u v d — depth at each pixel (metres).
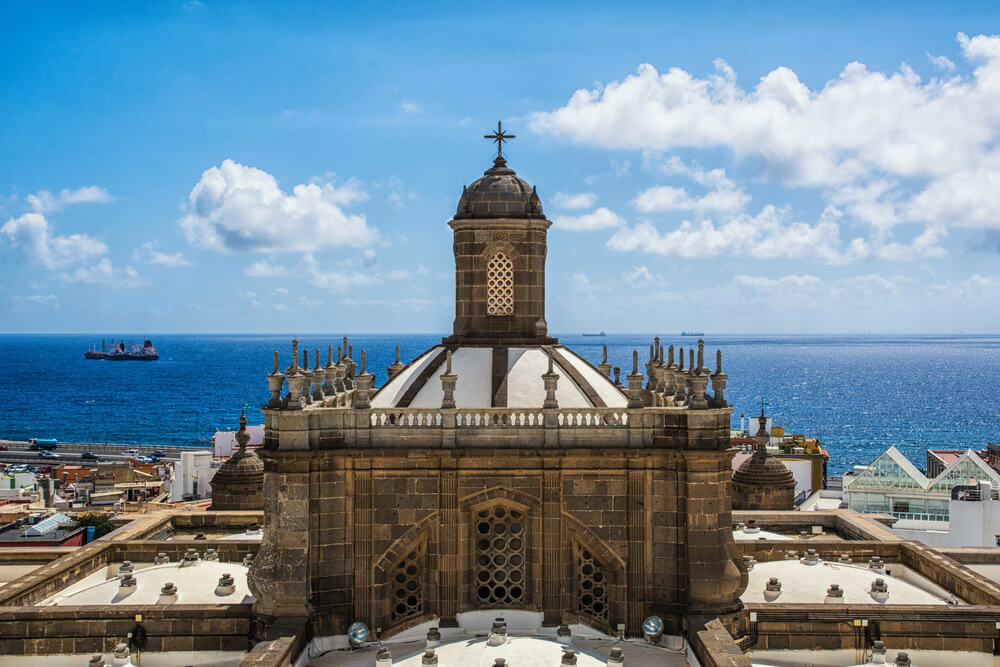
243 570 43.81
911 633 37.22
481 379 40.78
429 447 37.03
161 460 180.75
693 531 36.84
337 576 37.03
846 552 48.12
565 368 41.59
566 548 37.72
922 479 90.19
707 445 36.81
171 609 37.19
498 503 37.59
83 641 37.06
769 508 62.41
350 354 50.03
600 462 37.50
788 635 37.34
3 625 36.78
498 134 45.53
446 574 37.28
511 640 35.28
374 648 36.62
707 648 33.09
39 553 49.03
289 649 33.59
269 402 36.81
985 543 74.75
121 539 48.78
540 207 43.78
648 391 45.59
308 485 36.50
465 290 43.88
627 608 37.62
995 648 37.03
